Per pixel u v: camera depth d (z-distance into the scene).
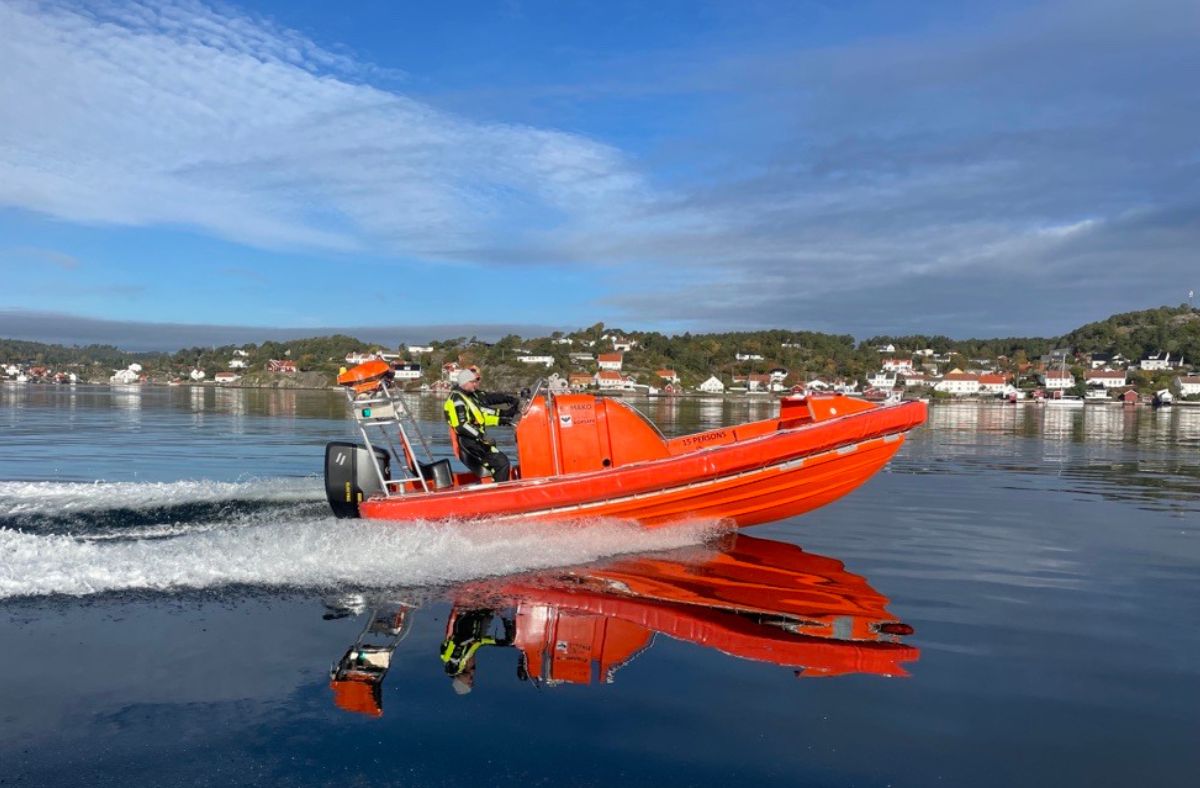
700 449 6.52
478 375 6.64
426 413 29.00
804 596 4.46
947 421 35.44
